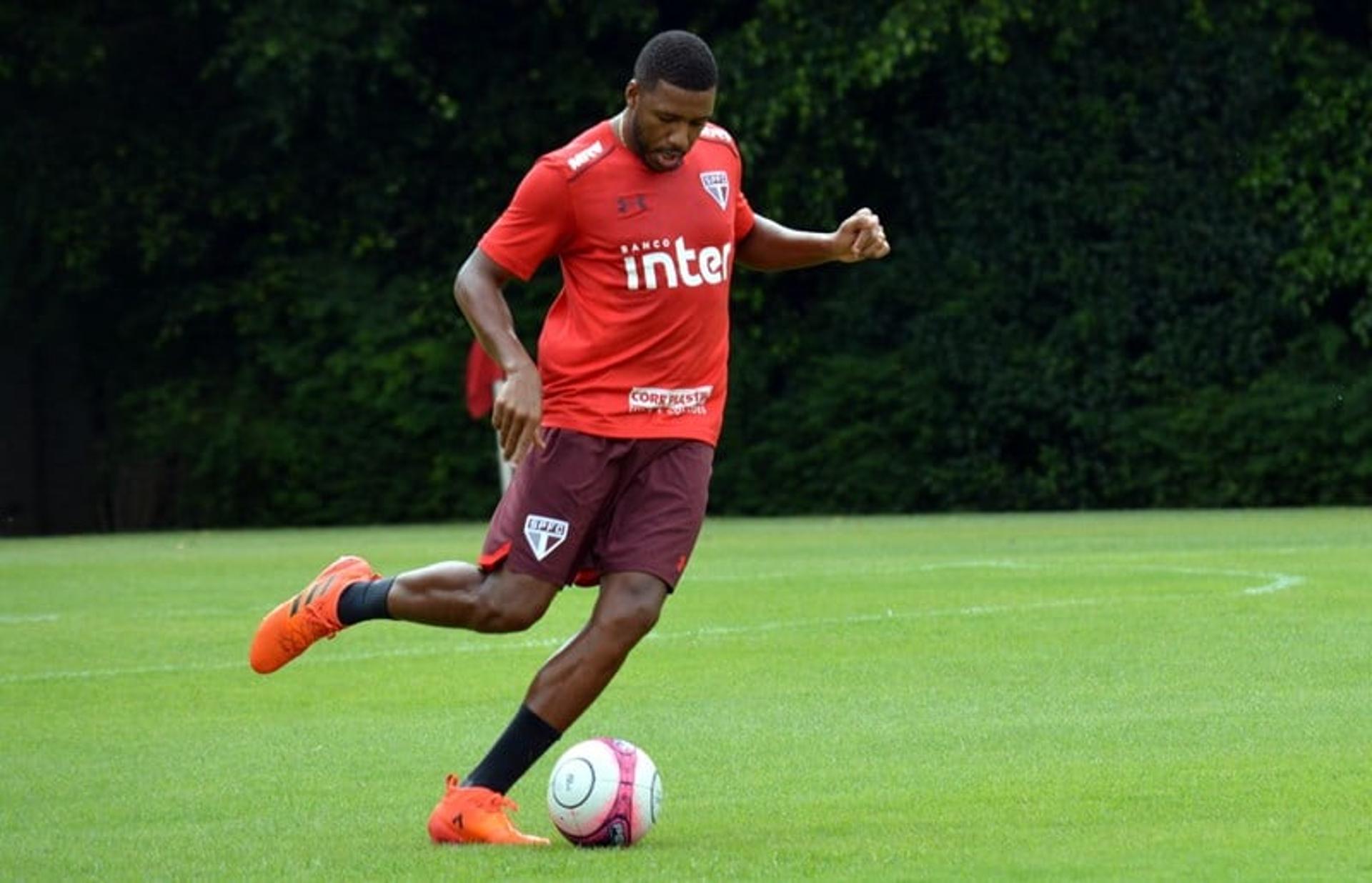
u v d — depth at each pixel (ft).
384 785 89.20
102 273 360.07
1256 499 335.26
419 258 364.38
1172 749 92.53
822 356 352.90
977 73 345.92
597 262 76.74
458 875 67.62
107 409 366.02
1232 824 74.18
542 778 91.40
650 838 74.54
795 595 169.48
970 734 98.84
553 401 77.10
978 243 346.95
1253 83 339.57
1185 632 137.59
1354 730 96.84
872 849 70.79
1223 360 339.98
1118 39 343.87
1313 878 64.34
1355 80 337.11
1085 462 342.44
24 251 353.92
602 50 361.92
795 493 351.05
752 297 352.49
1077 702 108.88
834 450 347.56
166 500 360.28
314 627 80.23
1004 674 120.57
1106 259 342.44
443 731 105.19
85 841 76.28
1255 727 98.17
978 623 145.79
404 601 78.79
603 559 77.61
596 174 76.48
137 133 355.15
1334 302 344.90
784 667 125.90
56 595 183.73
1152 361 340.39
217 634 151.43
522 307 354.13
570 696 75.46
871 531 270.67
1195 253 339.77
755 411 353.92
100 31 349.20
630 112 76.89
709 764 92.17
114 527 362.94
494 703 115.14
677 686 118.21
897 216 359.46
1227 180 339.98
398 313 354.74
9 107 352.90
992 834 73.26
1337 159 339.16
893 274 350.23
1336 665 120.47
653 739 99.35
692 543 77.56
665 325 76.69
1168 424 336.29
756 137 339.98
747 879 65.82
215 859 71.87
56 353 363.15
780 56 333.83
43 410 362.74
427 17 352.90
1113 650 129.39
